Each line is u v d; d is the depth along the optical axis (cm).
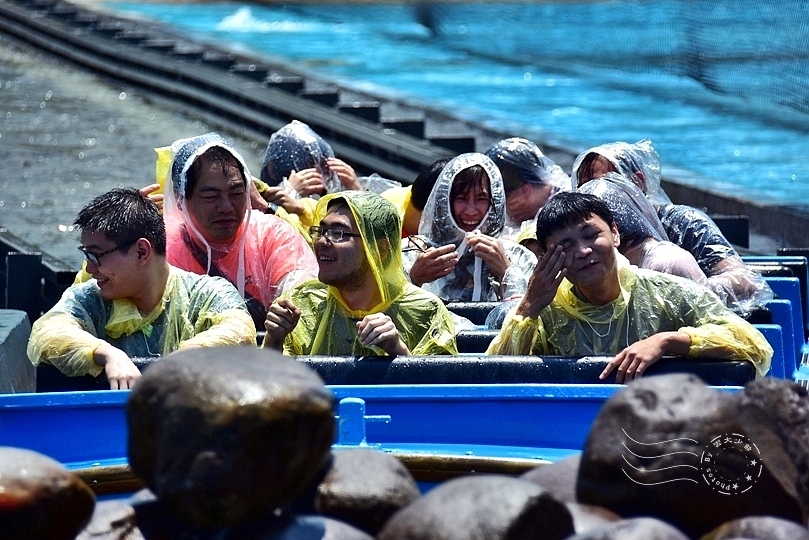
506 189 2020
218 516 602
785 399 678
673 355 1174
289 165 2262
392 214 1306
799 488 661
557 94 6059
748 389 690
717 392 690
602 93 6088
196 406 599
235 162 1553
